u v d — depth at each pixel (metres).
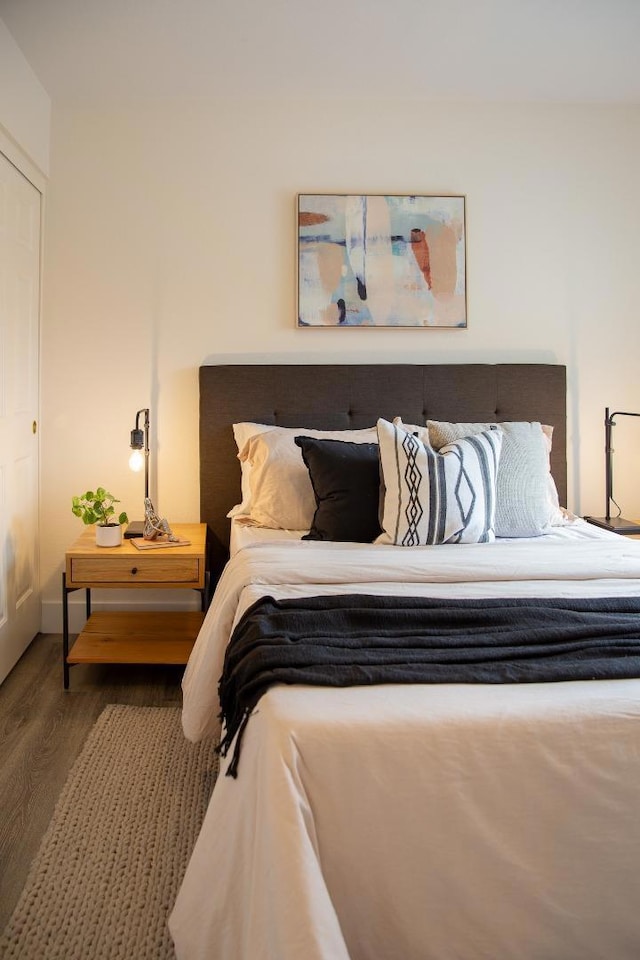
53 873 1.61
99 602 3.32
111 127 3.18
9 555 2.79
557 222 3.34
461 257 3.28
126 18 2.51
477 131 3.30
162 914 1.48
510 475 2.72
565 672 1.38
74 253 3.19
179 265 3.23
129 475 3.26
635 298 3.38
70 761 2.12
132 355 3.23
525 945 1.18
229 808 1.27
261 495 2.83
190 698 2.01
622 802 1.21
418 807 1.17
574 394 3.39
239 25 2.57
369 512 2.56
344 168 3.26
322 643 1.50
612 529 3.05
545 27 2.61
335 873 1.15
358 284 3.26
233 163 3.23
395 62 2.87
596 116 3.33
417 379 3.25
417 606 1.74
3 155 2.62
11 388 2.78
